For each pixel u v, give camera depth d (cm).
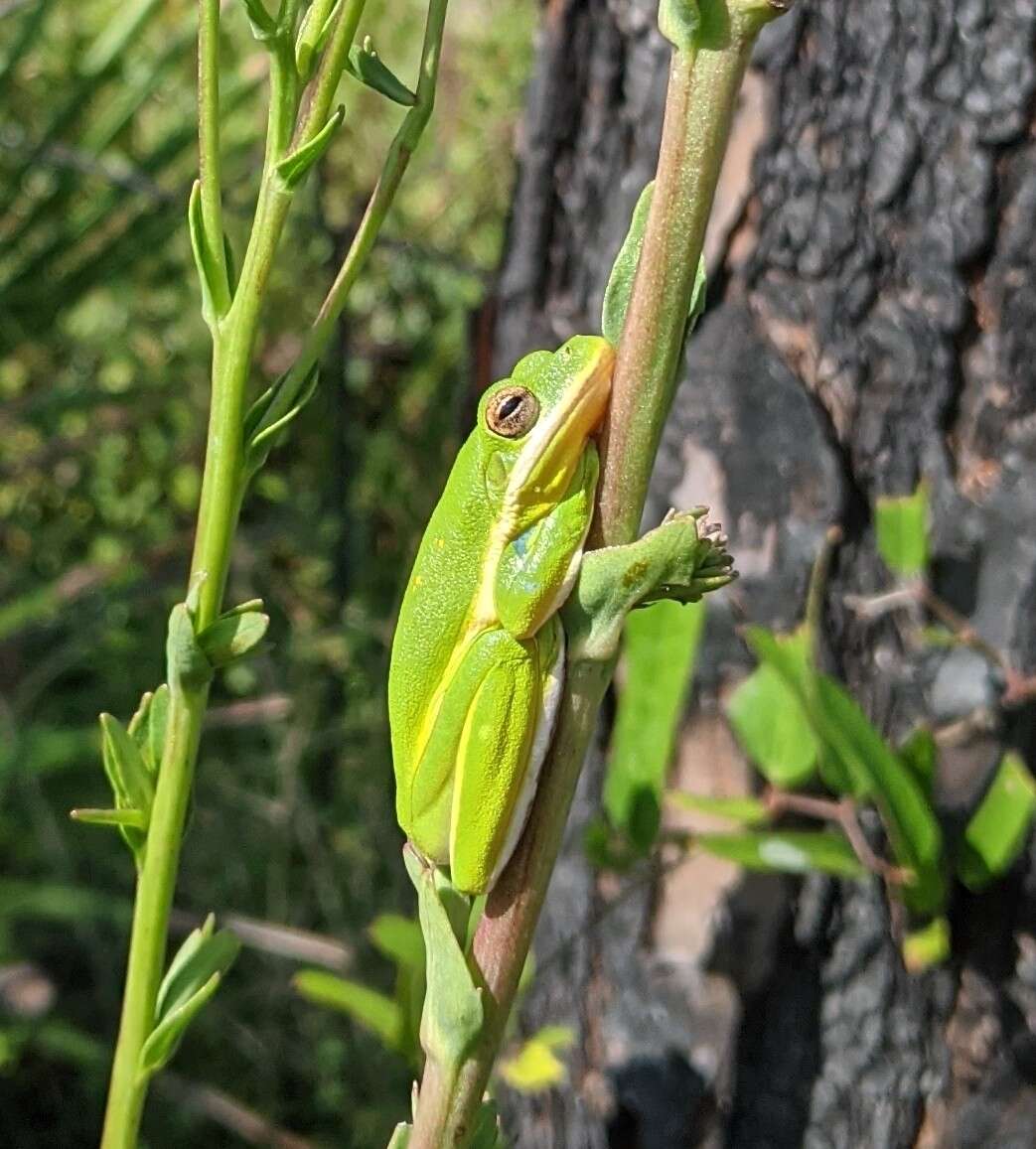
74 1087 62
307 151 32
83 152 65
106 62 62
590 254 46
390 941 41
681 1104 43
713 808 41
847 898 43
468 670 35
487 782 34
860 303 43
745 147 43
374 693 73
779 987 43
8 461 78
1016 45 42
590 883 45
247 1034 61
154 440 81
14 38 72
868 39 43
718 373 43
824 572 43
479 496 35
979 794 42
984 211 42
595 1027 44
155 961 34
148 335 82
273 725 72
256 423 33
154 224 65
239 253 72
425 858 34
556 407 34
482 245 85
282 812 67
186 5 81
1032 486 42
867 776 39
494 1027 32
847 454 43
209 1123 61
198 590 33
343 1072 61
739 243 44
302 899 67
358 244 33
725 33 31
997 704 42
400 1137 33
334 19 32
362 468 83
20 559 78
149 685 72
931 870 40
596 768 45
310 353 33
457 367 82
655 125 45
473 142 86
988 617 42
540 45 46
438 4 33
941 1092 43
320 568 81
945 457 43
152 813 34
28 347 73
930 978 43
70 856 63
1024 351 42
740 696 41
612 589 32
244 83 66
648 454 32
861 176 43
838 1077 43
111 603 70
